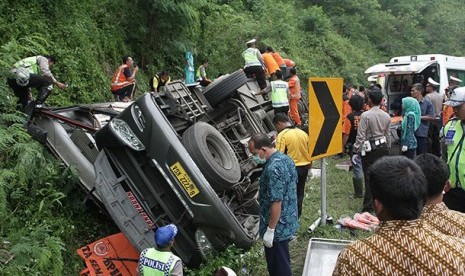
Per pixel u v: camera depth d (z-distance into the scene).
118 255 5.23
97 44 11.12
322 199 6.60
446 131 4.96
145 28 13.05
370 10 31.61
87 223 5.86
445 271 1.93
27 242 4.45
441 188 2.93
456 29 36.00
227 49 17.19
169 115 5.99
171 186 5.16
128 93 10.56
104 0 12.30
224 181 5.44
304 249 6.00
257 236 5.86
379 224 2.14
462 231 2.72
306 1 29.73
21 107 6.82
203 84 10.16
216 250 5.33
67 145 5.88
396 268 1.99
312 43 24.03
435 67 14.72
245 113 7.08
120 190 5.27
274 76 9.87
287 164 4.49
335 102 6.30
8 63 5.97
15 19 8.81
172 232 4.07
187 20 13.71
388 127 6.93
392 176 2.08
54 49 9.27
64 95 8.96
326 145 6.26
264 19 21.25
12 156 5.50
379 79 15.14
